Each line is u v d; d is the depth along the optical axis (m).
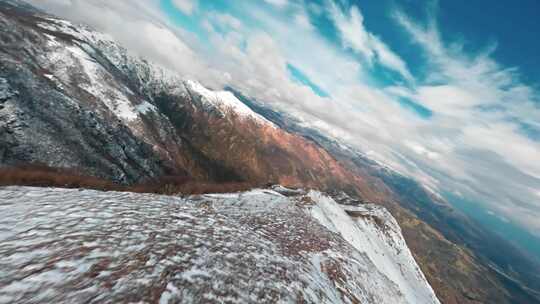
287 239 18.06
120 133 116.25
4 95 53.56
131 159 102.19
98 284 6.53
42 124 59.97
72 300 5.94
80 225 9.23
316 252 17.83
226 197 31.84
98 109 127.44
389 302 19.59
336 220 50.50
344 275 16.53
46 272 6.57
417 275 65.25
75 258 7.27
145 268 7.64
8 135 48.78
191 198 27.92
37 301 5.78
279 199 37.25
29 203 10.84
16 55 104.62
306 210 39.62
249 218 21.28
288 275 11.34
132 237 9.19
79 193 13.59
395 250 70.19
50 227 8.77
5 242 7.55
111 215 10.70
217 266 9.29
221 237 12.02
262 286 9.40
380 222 80.75
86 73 151.88
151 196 16.09
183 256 8.99
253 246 12.69
